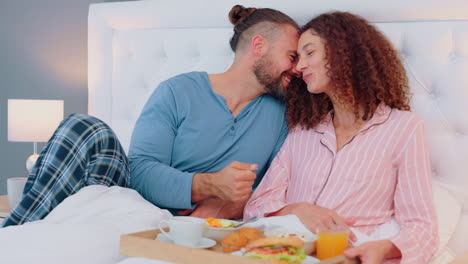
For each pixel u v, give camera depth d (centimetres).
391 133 160
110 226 148
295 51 188
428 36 193
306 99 183
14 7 331
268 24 191
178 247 122
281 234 131
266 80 190
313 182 166
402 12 197
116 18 254
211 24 234
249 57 192
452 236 179
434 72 192
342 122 170
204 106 191
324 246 126
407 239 139
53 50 318
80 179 169
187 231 126
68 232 141
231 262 114
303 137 179
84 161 169
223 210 179
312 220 148
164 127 188
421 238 142
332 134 169
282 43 188
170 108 190
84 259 138
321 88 170
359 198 158
